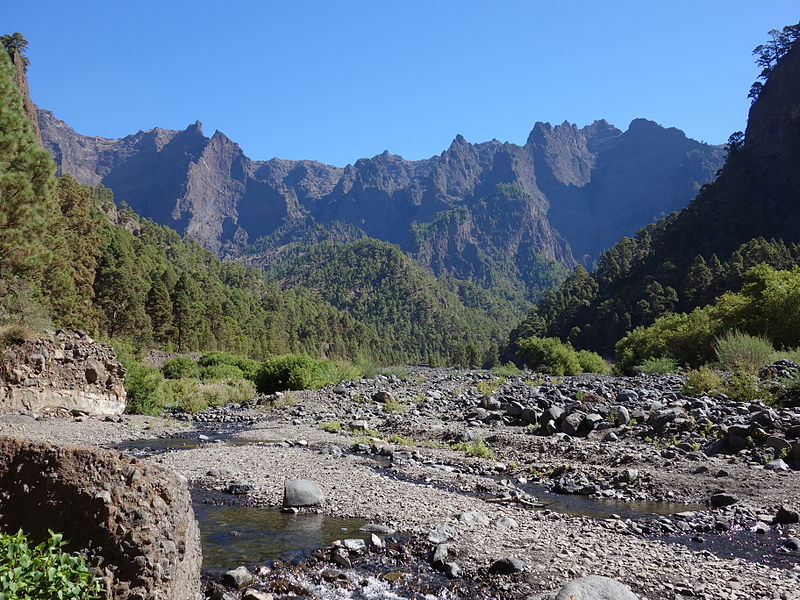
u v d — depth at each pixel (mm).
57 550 3635
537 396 18469
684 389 17203
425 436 14492
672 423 12586
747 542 6867
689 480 9625
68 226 51562
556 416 14547
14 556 3273
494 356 137750
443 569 5773
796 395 13438
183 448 12578
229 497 8445
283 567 5762
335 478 9531
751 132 127250
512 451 12633
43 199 21906
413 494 8641
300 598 5082
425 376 36062
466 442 13469
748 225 103938
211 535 6719
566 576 5590
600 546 6496
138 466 4172
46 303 31312
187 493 4414
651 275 100125
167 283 94500
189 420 17938
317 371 25797
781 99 122000
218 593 4980
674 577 5625
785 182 110438
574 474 10414
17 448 4266
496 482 9906
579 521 7617
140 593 3713
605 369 42938
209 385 25234
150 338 65938
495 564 5754
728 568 5910
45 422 14977
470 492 9273
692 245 105125
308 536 6711
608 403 16203
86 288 50625
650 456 11062
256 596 4930
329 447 12641
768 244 81812
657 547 6559
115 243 70188
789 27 139250
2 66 21484
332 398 20984
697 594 5238
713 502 8656
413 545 6449
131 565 3756
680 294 88875
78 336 17844
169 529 4027
